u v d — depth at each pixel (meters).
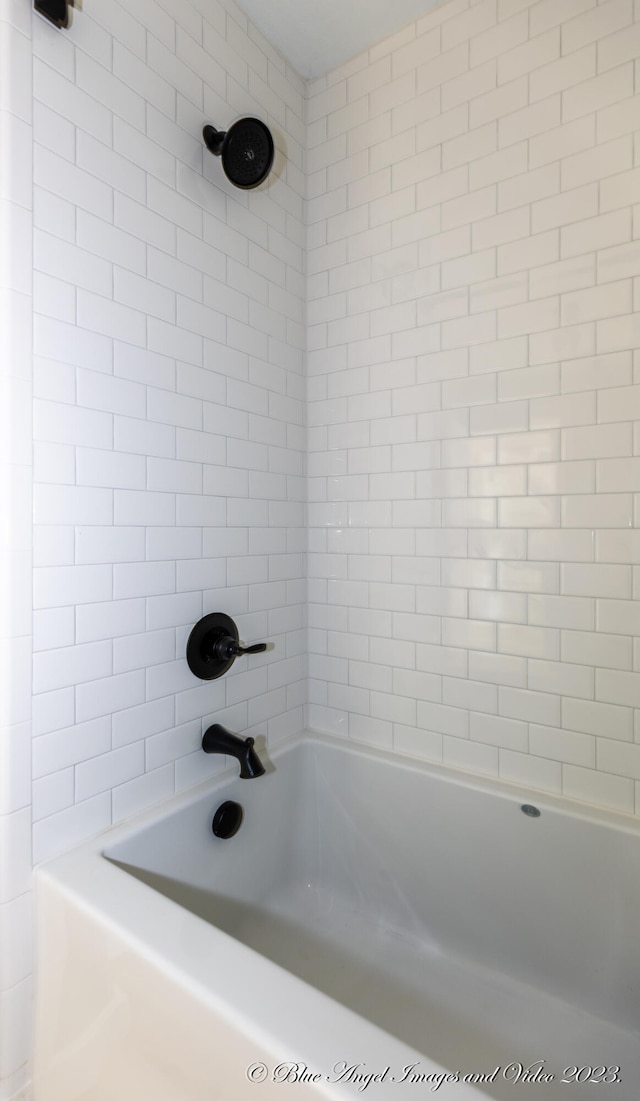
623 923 1.16
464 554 1.44
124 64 1.13
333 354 1.68
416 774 1.46
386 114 1.56
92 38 1.06
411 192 1.52
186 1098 0.71
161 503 1.23
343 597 1.67
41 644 0.99
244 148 1.28
